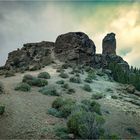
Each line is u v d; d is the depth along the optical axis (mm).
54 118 18266
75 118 15641
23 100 22328
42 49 69875
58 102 21156
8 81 33531
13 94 24422
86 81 44094
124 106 30281
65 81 39500
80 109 19906
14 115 17578
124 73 64812
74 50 63375
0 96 22672
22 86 27328
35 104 21547
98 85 43594
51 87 29344
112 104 29891
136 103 34250
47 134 14828
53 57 64938
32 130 15250
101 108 26281
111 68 68312
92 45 68000
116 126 20969
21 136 14305
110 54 84000
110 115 24422
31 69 50250
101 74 57656
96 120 15742
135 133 20469
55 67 55125
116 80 62625
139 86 56219
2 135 14281
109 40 93938
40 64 59281
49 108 20453
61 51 66000
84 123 15273
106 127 19734
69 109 19281
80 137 14852
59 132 15078
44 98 24672
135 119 25250
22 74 45062
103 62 71000
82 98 29672
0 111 17328
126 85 50469
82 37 66312
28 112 18734
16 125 15797
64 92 30656
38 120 17203
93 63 65500
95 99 30750
